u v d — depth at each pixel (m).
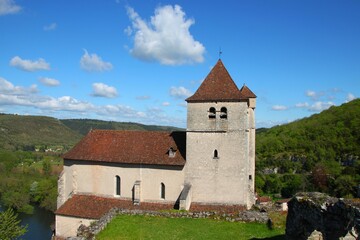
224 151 39.25
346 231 15.24
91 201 42.06
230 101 39.16
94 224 32.81
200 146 39.81
